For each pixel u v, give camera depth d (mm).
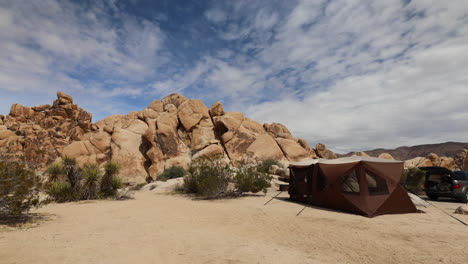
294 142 35656
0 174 6062
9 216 6812
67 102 50531
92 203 11273
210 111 40875
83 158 35812
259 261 3482
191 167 15516
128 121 41125
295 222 6746
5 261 2980
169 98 43688
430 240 4926
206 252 3820
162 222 6605
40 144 40312
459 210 8031
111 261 3234
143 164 35719
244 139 36031
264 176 14055
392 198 8195
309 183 10742
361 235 5332
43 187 7266
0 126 42594
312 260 3688
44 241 4180
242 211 8586
